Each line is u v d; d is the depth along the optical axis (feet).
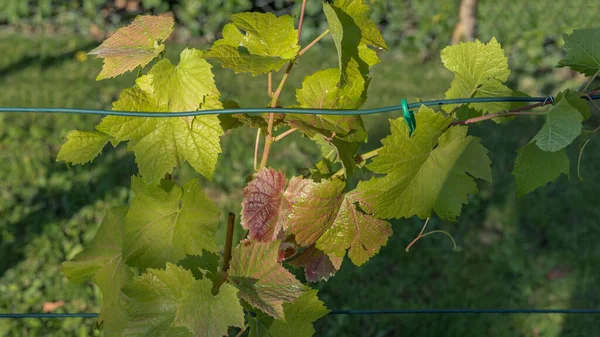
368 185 5.18
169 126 4.98
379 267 16.19
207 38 31.50
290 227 5.17
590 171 20.53
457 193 5.37
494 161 20.92
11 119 22.21
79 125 22.36
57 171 19.53
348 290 15.47
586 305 15.46
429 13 30.55
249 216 5.16
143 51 5.03
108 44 5.13
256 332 5.15
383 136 22.97
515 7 30.45
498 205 18.76
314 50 30.30
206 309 4.76
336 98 5.38
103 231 5.84
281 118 5.47
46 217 17.72
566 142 4.85
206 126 4.96
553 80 29.07
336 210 5.24
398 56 30.60
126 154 20.43
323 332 14.66
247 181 5.30
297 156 20.40
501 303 15.40
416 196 5.32
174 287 4.91
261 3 31.30
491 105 6.10
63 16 31.50
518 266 16.47
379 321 14.80
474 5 29.58
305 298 5.14
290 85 26.09
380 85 26.78
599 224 18.07
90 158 5.12
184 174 19.15
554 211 18.53
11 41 29.43
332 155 6.26
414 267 16.24
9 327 14.39
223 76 26.43
